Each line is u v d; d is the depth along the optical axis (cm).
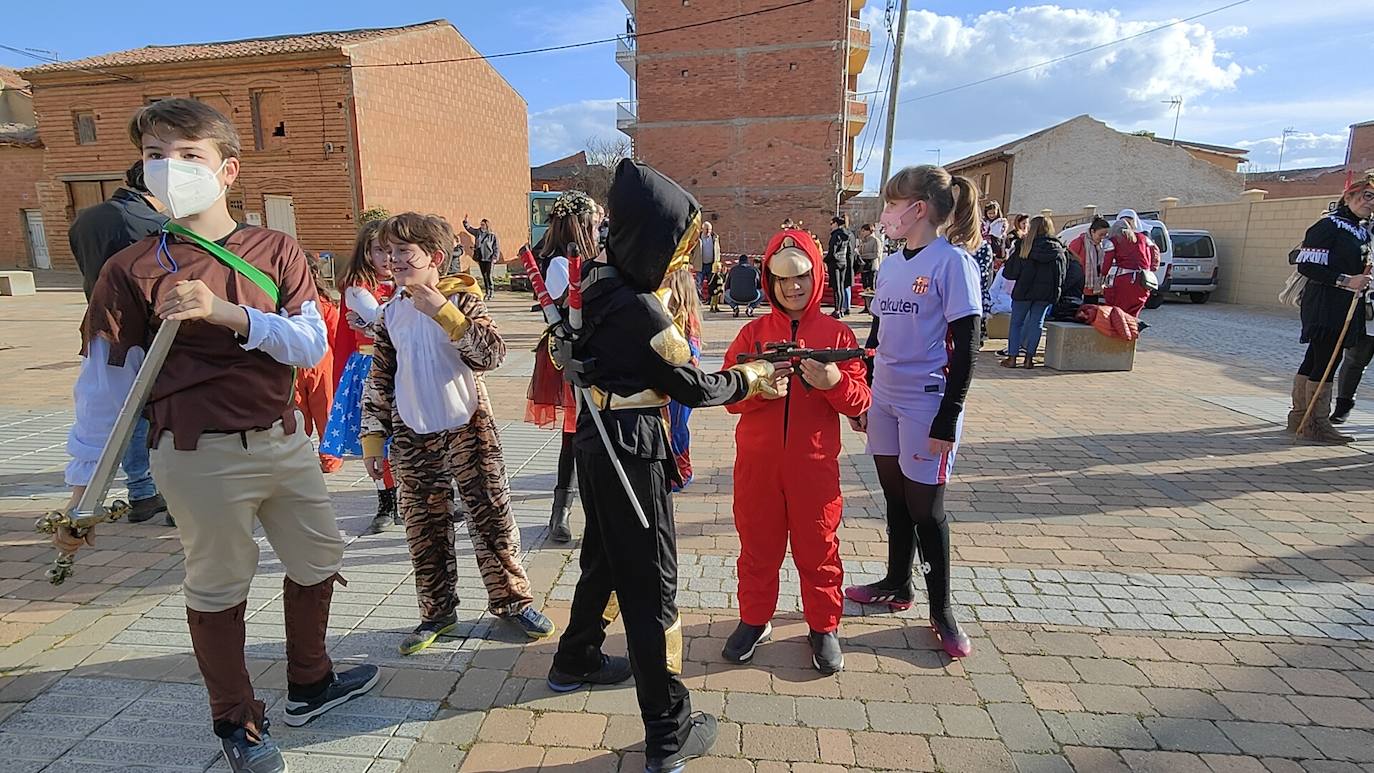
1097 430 656
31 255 2781
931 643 313
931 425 291
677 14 2984
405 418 297
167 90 2373
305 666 255
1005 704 271
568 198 368
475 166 2883
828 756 244
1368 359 630
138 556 395
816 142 2952
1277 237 1708
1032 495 490
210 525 212
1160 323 1453
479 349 289
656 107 3047
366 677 275
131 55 2542
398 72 2431
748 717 264
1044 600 348
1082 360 948
